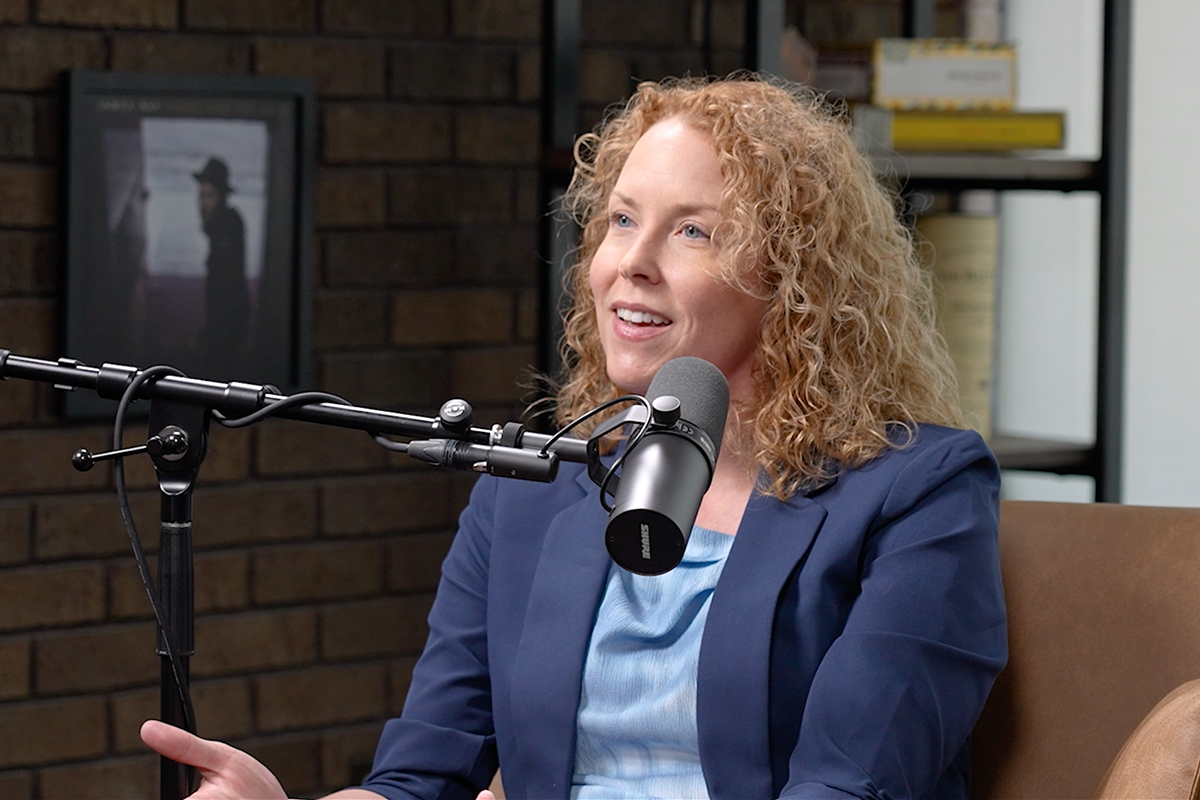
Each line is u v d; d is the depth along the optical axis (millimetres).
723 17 4199
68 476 3568
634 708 1904
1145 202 4098
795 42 3488
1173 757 1615
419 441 1501
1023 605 2066
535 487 2143
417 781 2018
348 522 3893
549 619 1990
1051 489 4488
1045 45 4406
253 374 3732
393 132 3883
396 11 3865
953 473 1922
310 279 3771
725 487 2045
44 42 3482
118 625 3643
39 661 3559
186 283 3646
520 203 4047
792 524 1918
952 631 1808
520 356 4070
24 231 3500
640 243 1986
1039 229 4480
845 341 2053
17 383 3502
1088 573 2039
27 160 3488
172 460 1568
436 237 3951
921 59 3502
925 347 2236
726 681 1840
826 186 2043
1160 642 1943
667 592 1948
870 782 1700
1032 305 4512
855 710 1737
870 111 3416
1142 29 4062
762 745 1818
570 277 3404
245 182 3688
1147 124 4078
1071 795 1934
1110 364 3580
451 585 2166
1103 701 1955
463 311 3996
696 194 1976
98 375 1591
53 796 3590
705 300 1973
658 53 4129
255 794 1580
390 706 3967
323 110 3801
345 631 3902
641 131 2168
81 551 3590
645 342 1994
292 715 3850
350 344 3867
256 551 3785
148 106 3568
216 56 3668
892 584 1819
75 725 3604
